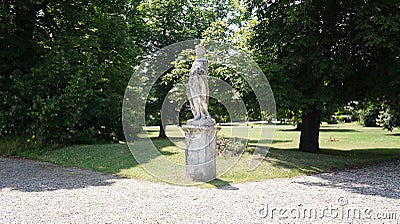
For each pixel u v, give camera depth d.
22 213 5.31
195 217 5.10
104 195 6.42
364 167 10.05
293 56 10.98
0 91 12.92
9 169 9.46
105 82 16.06
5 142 12.80
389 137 22.95
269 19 12.22
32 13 14.88
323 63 10.57
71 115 13.34
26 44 14.20
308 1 10.59
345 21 11.39
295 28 11.02
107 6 16.53
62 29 15.68
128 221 4.91
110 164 9.71
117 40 16.83
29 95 13.33
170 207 5.61
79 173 8.75
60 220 4.96
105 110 15.65
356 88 11.91
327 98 10.91
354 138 22.27
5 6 13.23
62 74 13.49
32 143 12.68
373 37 9.73
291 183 7.62
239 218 5.08
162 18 20.39
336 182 7.79
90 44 14.62
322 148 15.24
